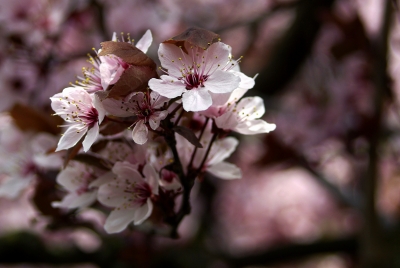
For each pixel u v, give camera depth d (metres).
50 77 0.44
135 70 0.30
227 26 0.55
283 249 0.52
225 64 0.31
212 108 0.32
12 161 0.38
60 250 0.45
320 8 0.53
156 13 0.52
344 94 0.52
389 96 0.46
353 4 0.55
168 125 0.31
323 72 0.57
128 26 0.49
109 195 0.33
